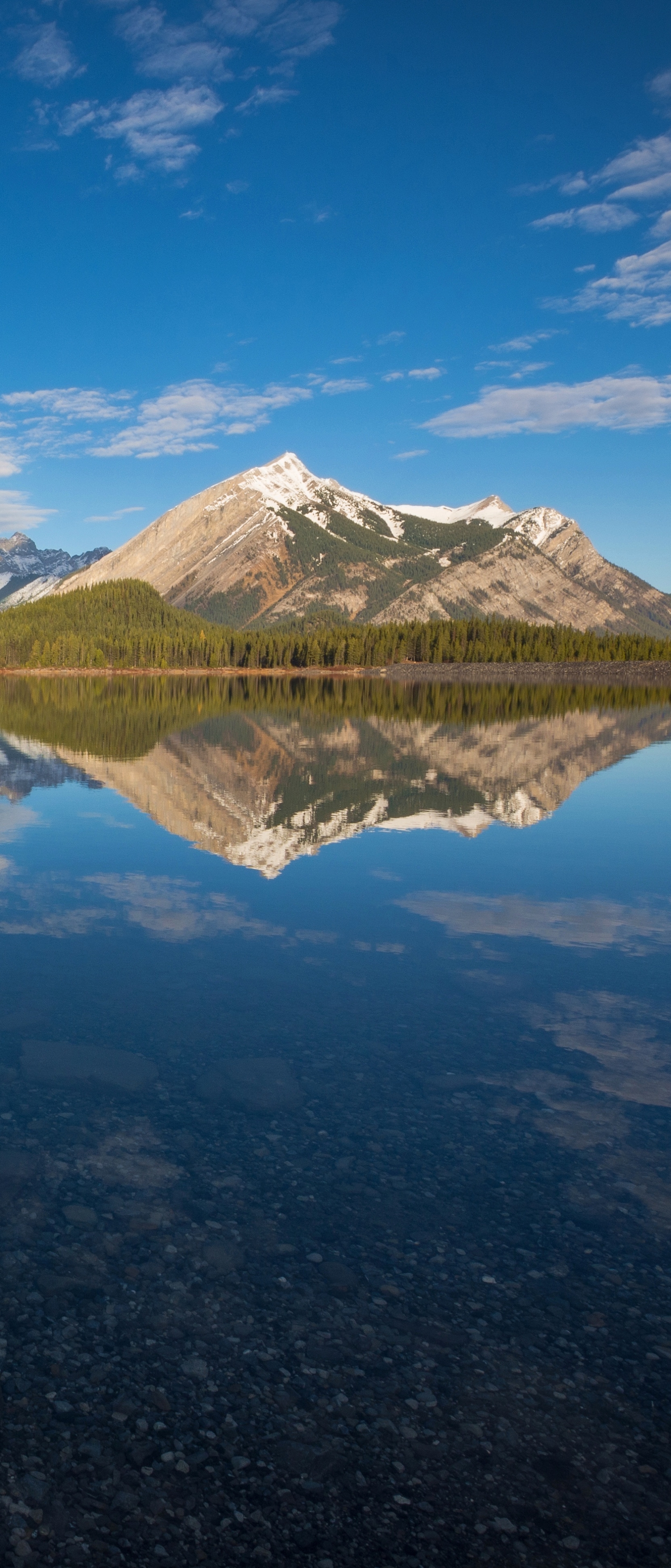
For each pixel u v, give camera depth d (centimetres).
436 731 4253
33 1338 429
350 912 1201
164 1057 749
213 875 1398
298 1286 468
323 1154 595
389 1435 381
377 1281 473
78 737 3838
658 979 959
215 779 2464
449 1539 336
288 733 4069
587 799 2211
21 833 1703
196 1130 625
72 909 1200
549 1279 478
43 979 936
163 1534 335
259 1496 352
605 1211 537
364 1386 406
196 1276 473
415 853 1567
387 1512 347
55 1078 705
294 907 1227
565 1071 732
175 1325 439
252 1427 384
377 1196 548
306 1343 431
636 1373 418
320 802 2088
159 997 888
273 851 1564
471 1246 502
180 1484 356
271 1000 884
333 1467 366
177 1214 525
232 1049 766
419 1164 585
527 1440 381
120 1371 412
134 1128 626
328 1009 865
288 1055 756
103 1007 859
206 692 10181
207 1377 410
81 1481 356
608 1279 478
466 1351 428
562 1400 402
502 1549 331
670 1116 656
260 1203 538
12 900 1248
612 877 1412
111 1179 560
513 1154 599
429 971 975
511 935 1113
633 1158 595
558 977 964
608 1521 345
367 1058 752
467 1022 834
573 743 3722
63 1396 396
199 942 1070
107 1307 450
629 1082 712
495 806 2073
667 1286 474
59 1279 469
